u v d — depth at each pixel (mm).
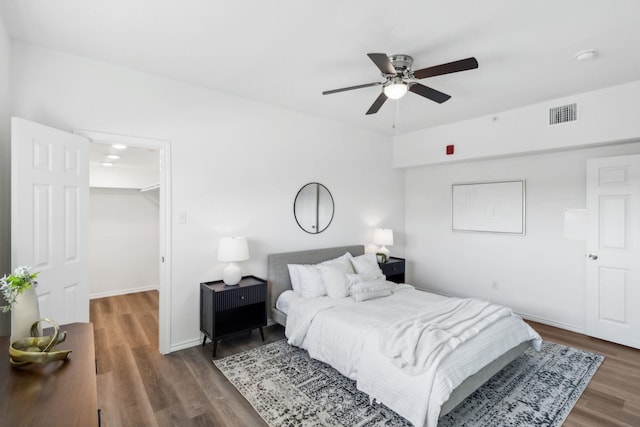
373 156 5051
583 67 2740
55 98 2564
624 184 3320
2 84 2211
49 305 2316
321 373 2744
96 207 5250
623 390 2533
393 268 4754
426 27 2152
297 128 4105
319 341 2824
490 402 2363
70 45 2479
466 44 2367
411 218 5504
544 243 3990
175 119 3156
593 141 3289
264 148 3803
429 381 1962
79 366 1291
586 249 3600
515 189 4223
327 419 2162
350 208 4754
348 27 2170
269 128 3838
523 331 2771
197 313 3330
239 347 3266
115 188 5391
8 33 2293
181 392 2469
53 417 978
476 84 3127
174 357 3051
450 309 2875
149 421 2131
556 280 3900
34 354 1269
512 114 3900
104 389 2504
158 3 1943
